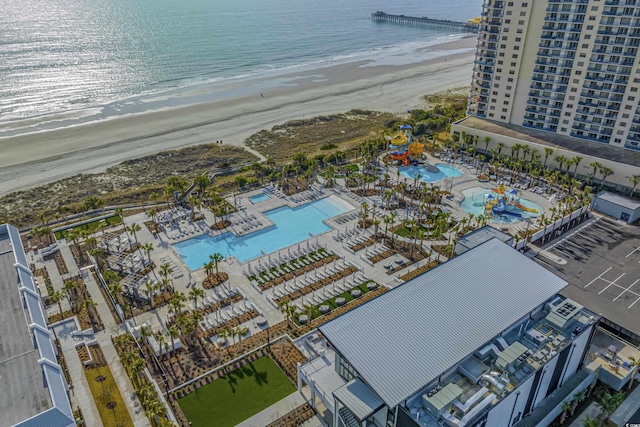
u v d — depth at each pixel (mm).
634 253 92375
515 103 140250
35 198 117250
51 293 78875
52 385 53969
